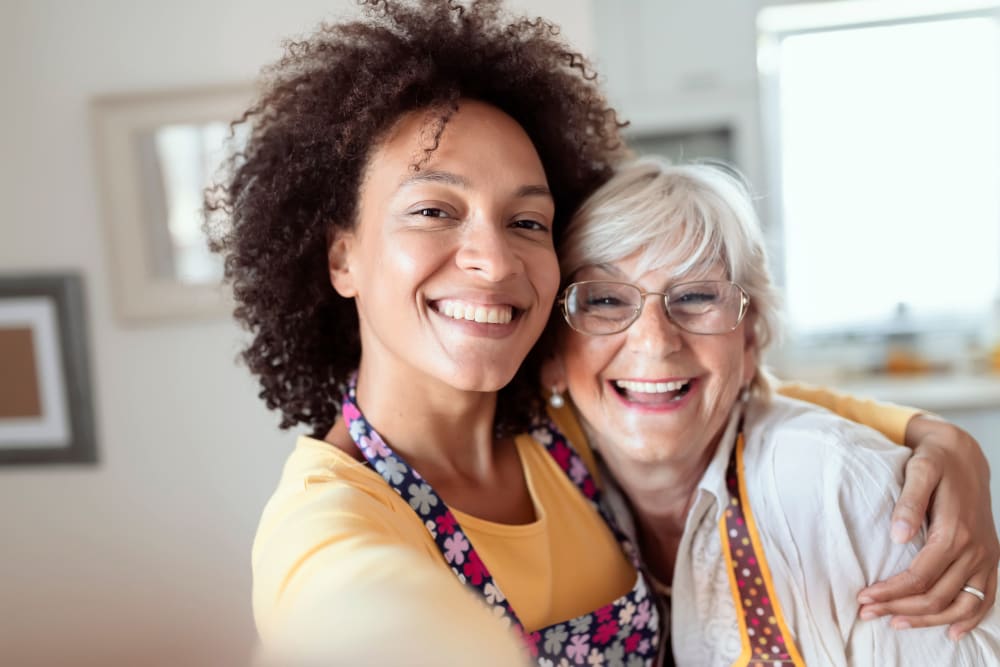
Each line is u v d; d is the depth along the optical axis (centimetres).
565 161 120
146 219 261
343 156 101
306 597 67
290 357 121
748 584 111
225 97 257
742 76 355
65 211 266
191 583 268
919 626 100
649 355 111
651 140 361
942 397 301
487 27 114
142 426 268
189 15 259
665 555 130
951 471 109
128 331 266
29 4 261
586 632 110
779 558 109
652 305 112
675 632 117
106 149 259
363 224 103
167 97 257
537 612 105
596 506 122
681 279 113
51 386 266
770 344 125
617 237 113
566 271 119
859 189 369
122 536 270
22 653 260
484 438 112
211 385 266
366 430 106
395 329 100
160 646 40
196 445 267
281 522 86
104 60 262
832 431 112
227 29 258
